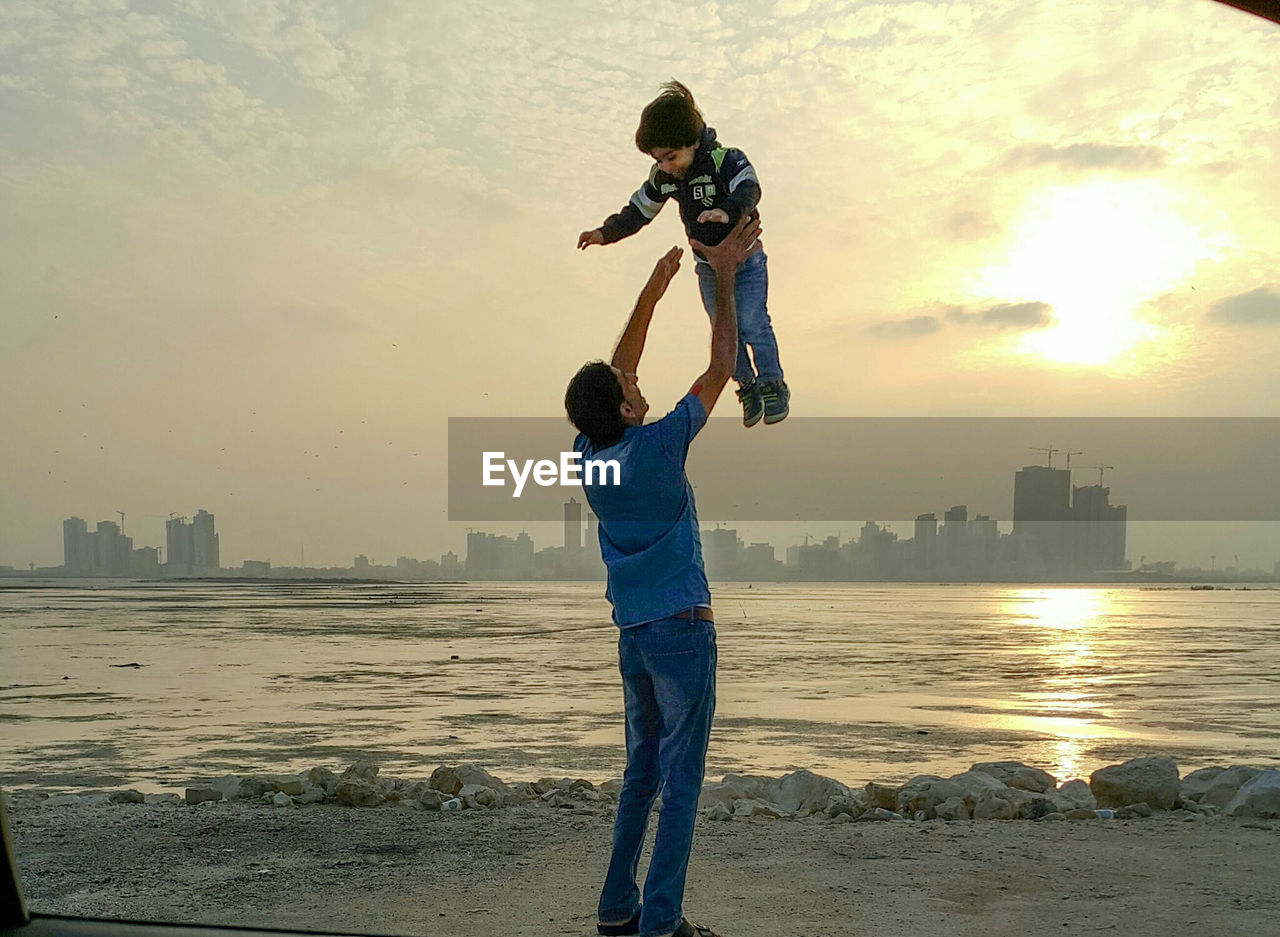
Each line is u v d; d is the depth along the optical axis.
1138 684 26.36
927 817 5.64
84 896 3.84
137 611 86.19
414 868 4.30
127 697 22.22
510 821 5.35
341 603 112.75
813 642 46.19
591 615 80.38
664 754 3.06
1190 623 75.00
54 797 6.45
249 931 2.54
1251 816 5.42
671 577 3.03
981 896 3.74
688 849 3.03
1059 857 4.39
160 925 2.51
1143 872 4.11
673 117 2.64
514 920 3.49
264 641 45.84
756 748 13.62
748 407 2.79
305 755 13.26
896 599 157.75
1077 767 12.23
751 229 2.68
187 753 13.52
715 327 2.66
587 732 15.74
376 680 26.69
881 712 18.94
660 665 3.03
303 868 4.30
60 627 58.78
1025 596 198.62
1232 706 20.81
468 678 27.39
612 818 5.44
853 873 4.12
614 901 3.26
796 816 5.67
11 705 20.47
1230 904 3.61
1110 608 118.06
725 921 3.41
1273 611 109.56
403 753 13.34
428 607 100.12
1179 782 5.89
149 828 5.16
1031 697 22.44
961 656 37.41
